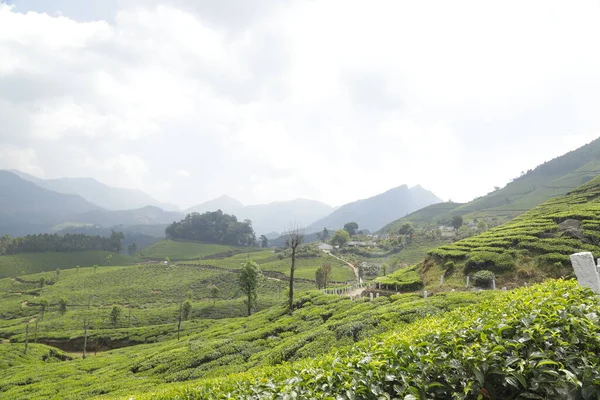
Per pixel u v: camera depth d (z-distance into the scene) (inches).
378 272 5167.3
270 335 1489.9
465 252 1819.6
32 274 6402.6
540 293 382.3
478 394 242.7
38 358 2452.0
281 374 420.5
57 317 3880.4
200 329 2947.8
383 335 539.5
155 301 4697.3
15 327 3494.1
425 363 272.7
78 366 1924.2
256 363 1097.4
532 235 1768.0
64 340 3046.3
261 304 3870.6
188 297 4813.0
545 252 1560.0
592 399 216.7
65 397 1266.0
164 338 2886.3
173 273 6018.7
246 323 1959.9
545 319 289.0
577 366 241.0
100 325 3513.8
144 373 1393.9
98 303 4603.8
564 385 221.1
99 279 5782.5
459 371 255.1
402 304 1144.2
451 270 1758.1
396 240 7150.6
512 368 241.4
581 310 301.0
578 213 1834.4
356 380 286.5
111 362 1958.7
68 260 7696.9
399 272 2214.6
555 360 243.9
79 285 5472.4
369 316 1104.2
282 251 7509.8
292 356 994.7
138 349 2504.9
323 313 1525.6
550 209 2301.9
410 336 389.4
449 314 589.3
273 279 5073.8
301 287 4485.7
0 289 5374.0
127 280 5703.7
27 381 1716.3
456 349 276.5
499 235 1926.7
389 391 274.7
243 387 406.6
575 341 254.7
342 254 6845.5
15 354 2372.0
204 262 7116.1
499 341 267.1
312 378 322.7
